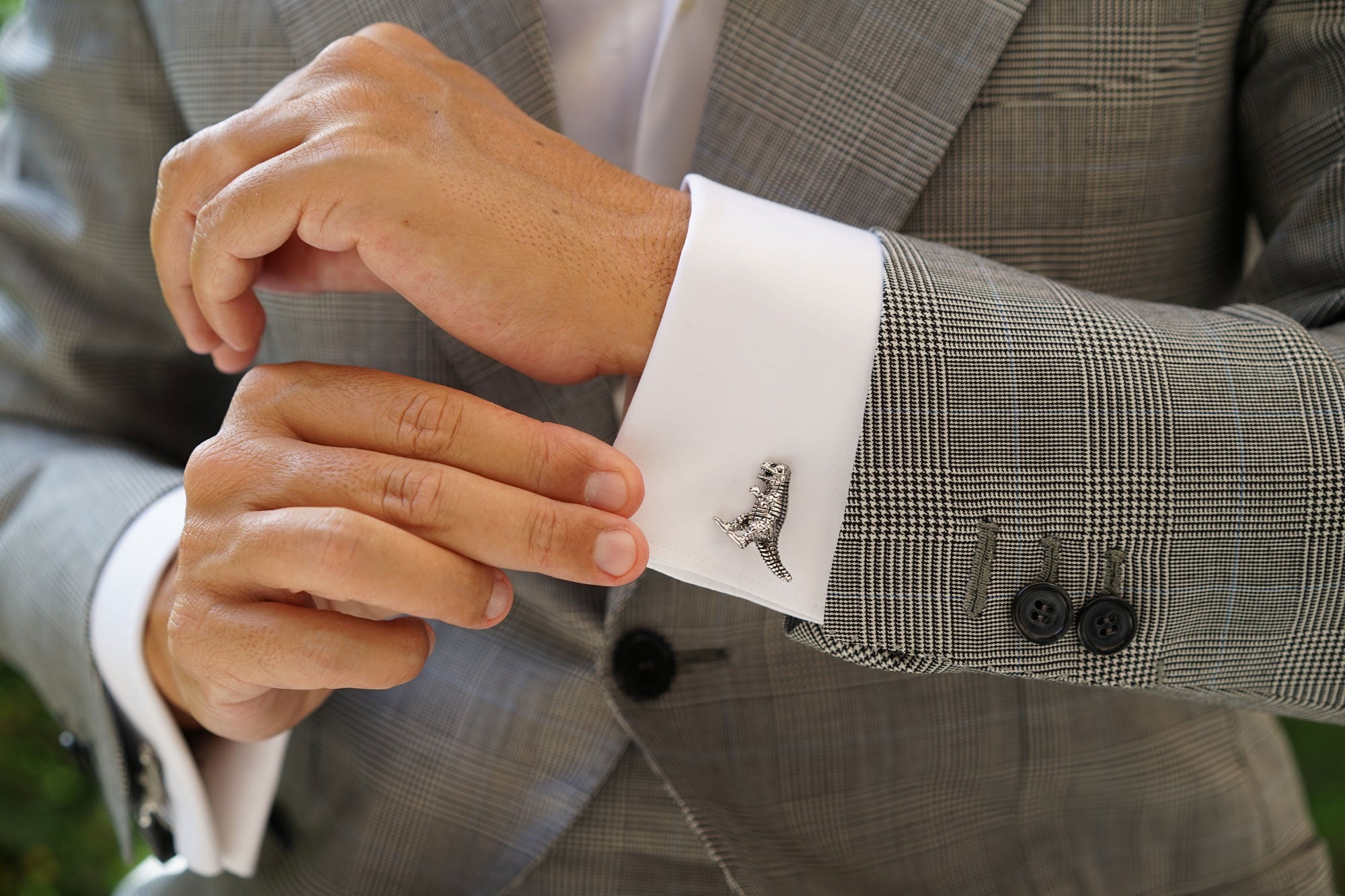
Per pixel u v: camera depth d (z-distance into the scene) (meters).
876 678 0.61
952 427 0.50
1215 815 0.64
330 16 0.59
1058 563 0.50
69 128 0.67
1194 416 0.50
